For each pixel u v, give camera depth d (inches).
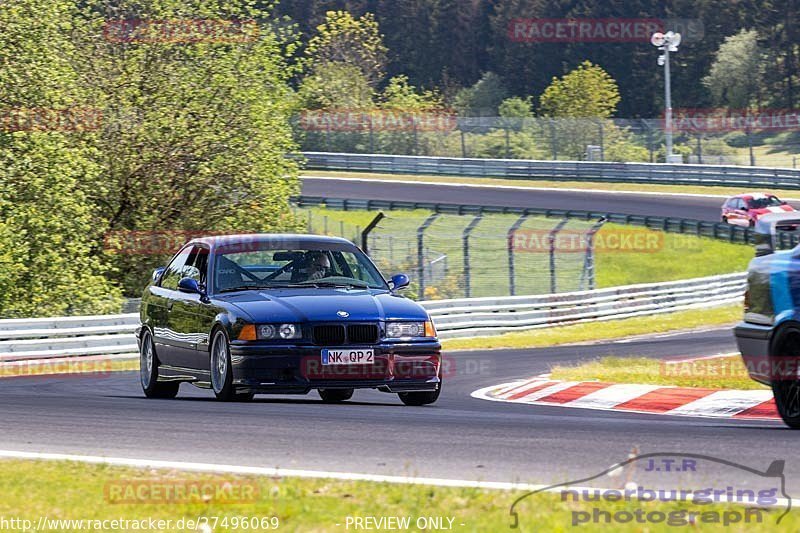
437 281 4845.0
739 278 5231.3
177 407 1451.8
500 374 2415.1
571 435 1170.0
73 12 4256.9
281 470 977.5
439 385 1534.2
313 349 1453.0
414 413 1422.2
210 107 4247.0
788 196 7480.3
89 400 1620.3
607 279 5994.1
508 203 7406.5
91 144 3998.5
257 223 4347.9
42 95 3757.4
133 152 4114.2
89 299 3624.5
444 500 845.2
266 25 4522.6
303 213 7032.5
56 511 834.8
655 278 6053.2
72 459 1045.8
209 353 1545.3
